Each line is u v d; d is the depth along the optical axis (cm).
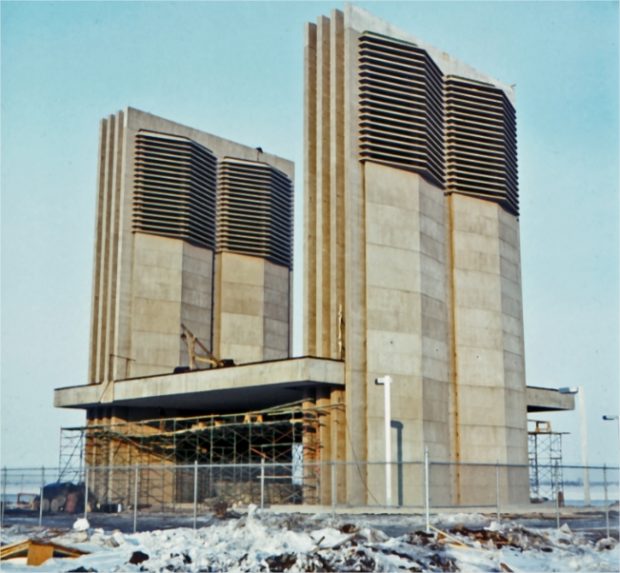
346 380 5025
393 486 5056
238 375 5347
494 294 6069
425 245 5584
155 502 6356
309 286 5269
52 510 5616
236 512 4600
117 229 6869
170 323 6856
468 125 6131
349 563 2248
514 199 6481
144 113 7031
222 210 7525
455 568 2331
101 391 6312
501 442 5878
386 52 5544
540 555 2641
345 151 5284
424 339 5431
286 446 6450
